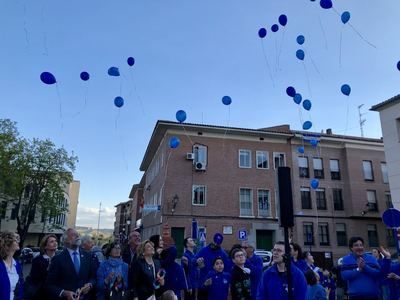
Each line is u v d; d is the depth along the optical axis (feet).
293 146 98.27
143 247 19.60
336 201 98.89
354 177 100.42
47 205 114.62
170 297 16.47
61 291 17.20
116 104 32.40
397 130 69.31
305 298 14.76
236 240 85.51
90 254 19.93
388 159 70.59
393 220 20.79
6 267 15.31
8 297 14.74
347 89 32.81
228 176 89.97
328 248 93.09
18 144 106.52
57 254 18.49
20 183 105.70
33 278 19.11
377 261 18.90
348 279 18.45
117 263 19.74
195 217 84.69
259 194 91.40
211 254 24.03
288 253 14.65
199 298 21.16
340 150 103.65
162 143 96.58
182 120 36.45
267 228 88.43
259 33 30.99
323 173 100.01
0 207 116.26
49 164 114.42
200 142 90.58
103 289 18.85
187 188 86.22
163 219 82.89
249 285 19.77
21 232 113.50
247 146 94.32
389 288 18.21
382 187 102.27
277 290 14.87
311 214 95.04
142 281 18.79
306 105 33.30
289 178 15.78
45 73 25.48
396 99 68.69
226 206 87.56
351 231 96.63
